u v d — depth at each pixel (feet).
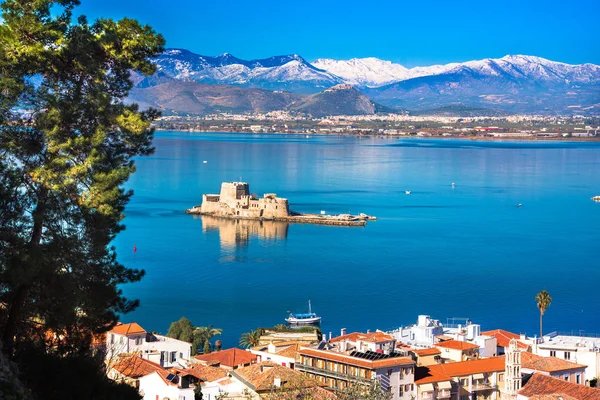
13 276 228.43
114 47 281.95
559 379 410.72
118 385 274.77
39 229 250.16
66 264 249.34
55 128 254.88
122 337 465.47
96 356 270.67
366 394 317.42
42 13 270.46
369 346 422.82
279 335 552.00
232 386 383.24
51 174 251.39
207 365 445.78
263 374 380.58
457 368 434.71
